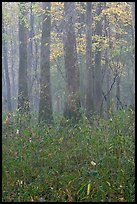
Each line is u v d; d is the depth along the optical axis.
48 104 15.23
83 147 7.97
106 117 11.34
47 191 6.48
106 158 6.94
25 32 20.25
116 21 21.69
